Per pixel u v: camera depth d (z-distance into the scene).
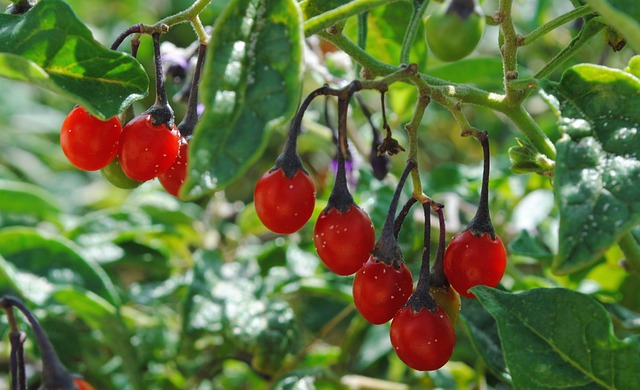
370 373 0.40
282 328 0.35
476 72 0.39
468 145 0.51
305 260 0.38
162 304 0.40
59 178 0.52
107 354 0.39
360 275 0.27
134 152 0.27
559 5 0.47
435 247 0.38
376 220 0.37
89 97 0.27
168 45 0.35
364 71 0.28
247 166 0.24
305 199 0.26
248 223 0.41
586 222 0.24
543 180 0.38
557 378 0.27
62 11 0.27
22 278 0.35
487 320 0.31
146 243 0.39
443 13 0.27
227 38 0.25
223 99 0.25
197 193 0.24
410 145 0.27
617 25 0.24
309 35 0.26
